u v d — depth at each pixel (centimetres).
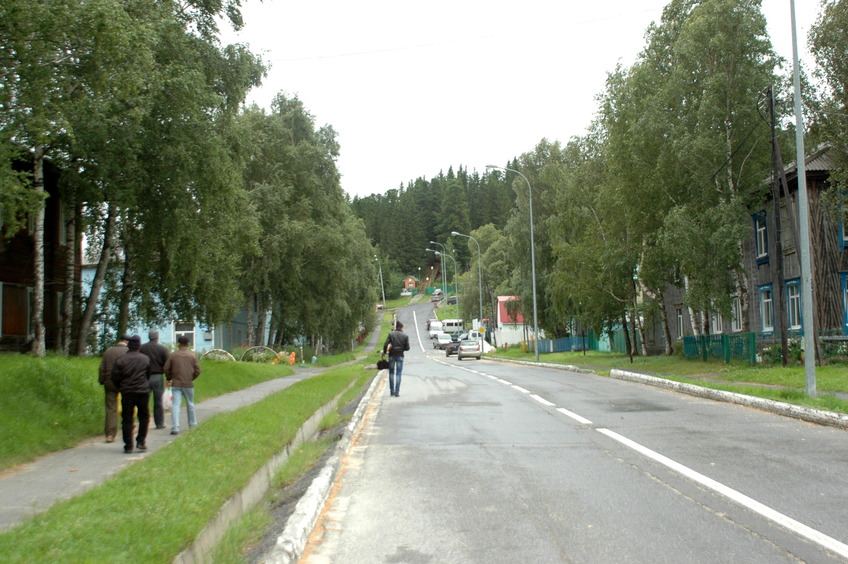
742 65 2538
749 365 2386
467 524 584
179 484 664
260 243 4053
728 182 2591
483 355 6234
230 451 854
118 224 2048
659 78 2911
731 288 2542
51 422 1073
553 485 717
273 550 486
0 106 1223
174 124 1822
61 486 753
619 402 1504
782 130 2541
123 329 2339
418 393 1848
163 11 1791
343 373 2828
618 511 610
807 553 490
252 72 2255
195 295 2453
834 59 2289
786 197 2030
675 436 1010
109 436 1088
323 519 614
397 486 736
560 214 3894
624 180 2961
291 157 4316
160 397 1231
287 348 4731
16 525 552
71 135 1291
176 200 1902
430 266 18225
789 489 676
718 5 2533
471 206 16300
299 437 1100
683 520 577
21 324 2175
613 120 3041
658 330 4212
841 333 2330
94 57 1273
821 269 2555
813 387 1382
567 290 3731
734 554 491
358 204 16400
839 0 2259
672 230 2525
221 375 2225
